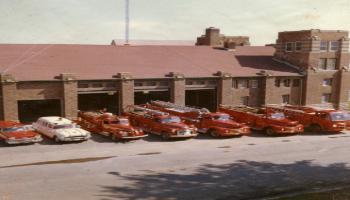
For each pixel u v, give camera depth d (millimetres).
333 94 49125
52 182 19609
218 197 18078
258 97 44906
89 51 42438
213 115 31859
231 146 28594
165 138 30000
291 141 30891
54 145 27328
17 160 23344
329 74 48281
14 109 32844
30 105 42250
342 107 49594
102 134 30109
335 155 26578
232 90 42938
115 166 22656
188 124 33156
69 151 25781
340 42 48375
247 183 20172
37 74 34656
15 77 33094
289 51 49406
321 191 18984
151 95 47531
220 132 30719
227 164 23688
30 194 17891
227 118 32250
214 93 42938
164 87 39781
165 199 17672
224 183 20094
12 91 32531
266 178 21094
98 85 36531
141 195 18094
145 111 33250
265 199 17812
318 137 32781
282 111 37531
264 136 32688
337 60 48844
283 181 20625
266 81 44219
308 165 23922
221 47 52125
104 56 41969
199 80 41438
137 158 24531
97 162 23375
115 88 37344
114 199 17516
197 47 50562
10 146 26688
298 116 36062
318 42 46781
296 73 46750
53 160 23562
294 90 46812
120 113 37438
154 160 24156
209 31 56625
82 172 21359
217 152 26641
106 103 46844
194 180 20469
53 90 34406
